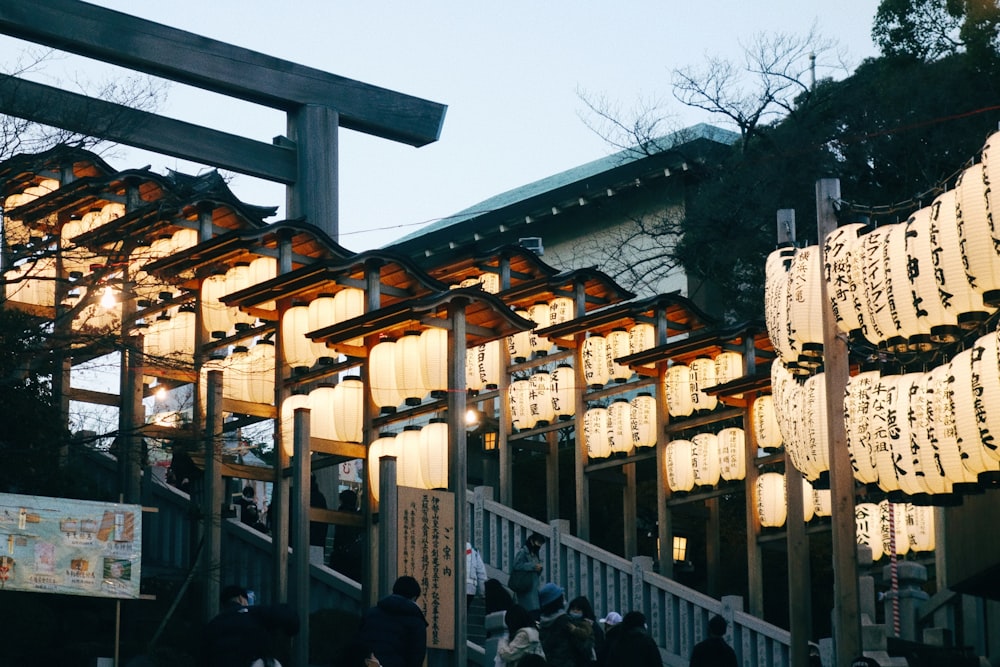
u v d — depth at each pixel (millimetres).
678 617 18578
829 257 14625
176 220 19312
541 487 24938
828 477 16453
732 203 27078
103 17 22969
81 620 16156
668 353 21078
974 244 12430
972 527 16938
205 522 17047
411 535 16281
